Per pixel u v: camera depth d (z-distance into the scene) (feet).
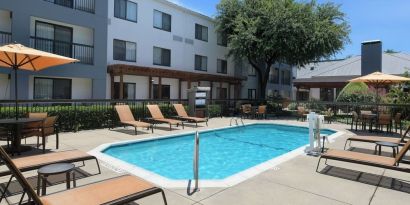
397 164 17.37
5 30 46.06
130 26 63.67
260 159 28.09
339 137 35.47
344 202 13.97
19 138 22.97
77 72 52.01
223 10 78.54
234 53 76.95
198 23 81.15
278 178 17.47
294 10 66.28
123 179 12.62
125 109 39.45
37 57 25.38
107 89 59.16
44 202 10.11
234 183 16.35
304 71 124.88
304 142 37.68
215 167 24.99
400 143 24.27
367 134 38.37
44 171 13.34
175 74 67.10
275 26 65.57
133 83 64.90
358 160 17.43
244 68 99.04
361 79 42.11
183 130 39.99
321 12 72.90
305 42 66.54
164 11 71.26
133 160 26.43
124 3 62.49
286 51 68.54
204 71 83.76
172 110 51.47
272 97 102.47
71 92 54.54
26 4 45.29
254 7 73.31
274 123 51.62
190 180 16.76
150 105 44.75
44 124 23.58
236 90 92.73
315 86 90.27
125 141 29.53
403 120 49.11
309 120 24.70
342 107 62.75
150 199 13.79
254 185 16.10
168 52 72.90
